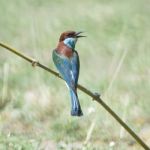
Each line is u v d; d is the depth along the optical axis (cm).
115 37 2303
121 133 1223
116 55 2002
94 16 2673
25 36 2373
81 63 2017
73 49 980
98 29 2444
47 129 1324
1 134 1204
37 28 2208
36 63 859
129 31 2366
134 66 1862
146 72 1805
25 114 1413
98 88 1672
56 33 2383
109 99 1395
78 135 1274
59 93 1549
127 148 1232
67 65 948
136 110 1466
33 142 1167
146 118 1430
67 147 1196
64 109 1430
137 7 2850
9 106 1448
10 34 2417
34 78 1727
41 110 1429
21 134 1263
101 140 1265
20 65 1833
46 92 1514
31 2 2956
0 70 1764
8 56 2011
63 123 1329
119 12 2744
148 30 2420
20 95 1537
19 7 2869
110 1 3011
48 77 1712
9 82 1695
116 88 1641
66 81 924
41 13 2816
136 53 2045
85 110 1427
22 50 2169
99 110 1332
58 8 2919
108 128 1295
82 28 2486
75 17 2684
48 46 2144
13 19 2623
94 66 1975
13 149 1130
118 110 1399
